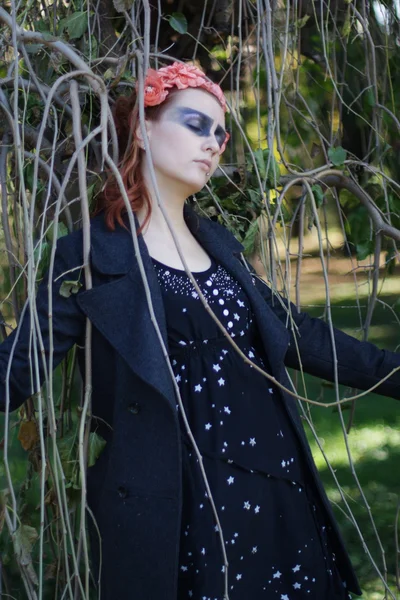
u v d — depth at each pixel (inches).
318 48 107.0
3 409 59.4
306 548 64.9
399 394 70.4
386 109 89.6
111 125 65.4
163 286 61.7
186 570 60.7
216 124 63.8
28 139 78.0
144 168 63.7
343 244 98.4
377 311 181.8
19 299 79.7
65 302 60.3
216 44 100.6
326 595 66.7
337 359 69.5
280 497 63.9
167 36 100.3
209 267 64.9
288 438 65.5
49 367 56.4
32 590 64.9
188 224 66.8
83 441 62.5
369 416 184.7
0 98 67.4
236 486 61.3
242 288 65.6
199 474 60.2
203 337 61.8
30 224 58.6
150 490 59.1
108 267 60.3
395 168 100.0
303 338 69.2
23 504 75.4
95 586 70.5
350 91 96.4
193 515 60.1
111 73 74.1
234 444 61.4
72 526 72.5
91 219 63.7
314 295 231.1
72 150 79.7
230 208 81.6
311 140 108.0
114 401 61.1
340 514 137.0
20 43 67.9
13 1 63.5
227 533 60.8
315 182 84.7
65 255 61.1
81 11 79.7
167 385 58.2
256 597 62.8
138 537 59.0
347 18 87.2
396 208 98.3
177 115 62.2
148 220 63.3
